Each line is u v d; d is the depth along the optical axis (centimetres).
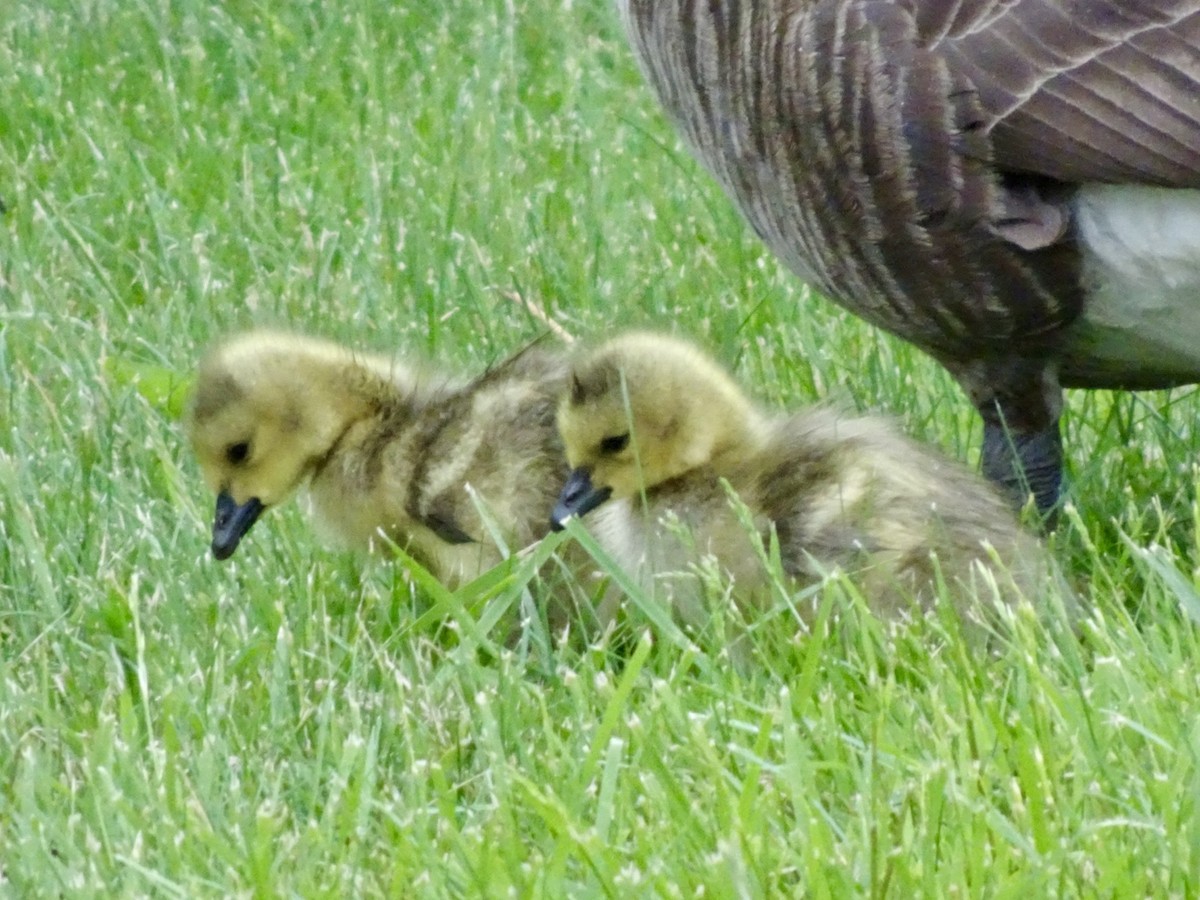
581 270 1241
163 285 1220
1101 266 854
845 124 867
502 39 1599
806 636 796
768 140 908
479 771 751
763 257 1243
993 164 844
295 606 868
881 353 1143
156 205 1276
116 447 1009
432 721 775
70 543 912
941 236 866
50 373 1091
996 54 835
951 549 830
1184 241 831
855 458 843
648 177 1400
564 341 1091
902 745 722
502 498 877
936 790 654
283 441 896
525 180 1396
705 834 662
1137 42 820
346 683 807
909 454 861
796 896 635
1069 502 925
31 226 1270
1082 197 845
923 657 776
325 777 739
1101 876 635
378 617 873
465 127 1441
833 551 826
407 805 709
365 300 1189
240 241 1270
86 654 830
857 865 647
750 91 907
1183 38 815
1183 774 680
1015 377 933
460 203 1335
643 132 1386
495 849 652
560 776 711
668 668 795
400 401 912
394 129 1437
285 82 1523
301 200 1337
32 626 856
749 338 1163
